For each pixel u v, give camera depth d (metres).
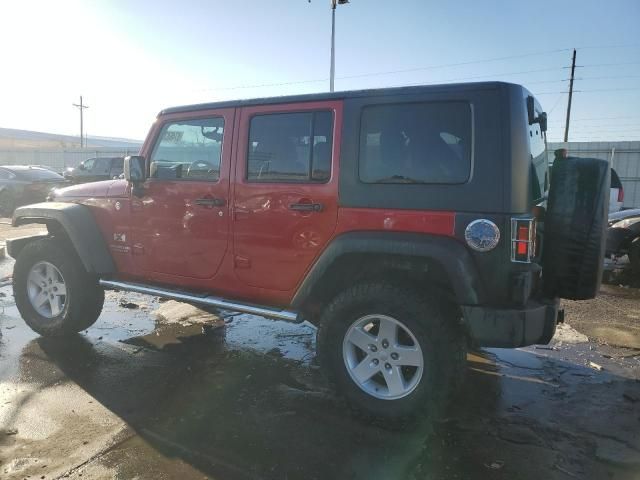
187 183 4.04
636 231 7.51
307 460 2.88
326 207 3.43
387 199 3.23
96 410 3.43
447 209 3.07
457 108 3.09
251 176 3.77
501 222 2.95
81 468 2.77
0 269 7.99
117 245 4.52
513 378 4.06
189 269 4.13
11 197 15.50
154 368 4.18
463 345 3.21
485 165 2.98
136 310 5.88
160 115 4.27
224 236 3.89
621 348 4.77
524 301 2.98
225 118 3.88
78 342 4.77
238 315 5.73
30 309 4.91
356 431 3.21
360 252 3.26
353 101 3.38
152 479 2.69
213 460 2.87
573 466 2.85
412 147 3.19
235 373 4.11
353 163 3.34
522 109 3.02
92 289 4.77
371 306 3.24
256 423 3.29
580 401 3.67
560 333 5.16
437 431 3.21
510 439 3.13
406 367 3.36
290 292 3.68
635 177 21.83
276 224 3.64
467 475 2.75
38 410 3.41
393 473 2.76
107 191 4.54
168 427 3.22
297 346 4.77
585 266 3.19
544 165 3.88
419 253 3.07
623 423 3.34
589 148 22.41
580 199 3.20
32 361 4.28
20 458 2.85
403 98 3.22
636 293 6.96
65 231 4.73
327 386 3.88
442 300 3.28
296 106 3.58
